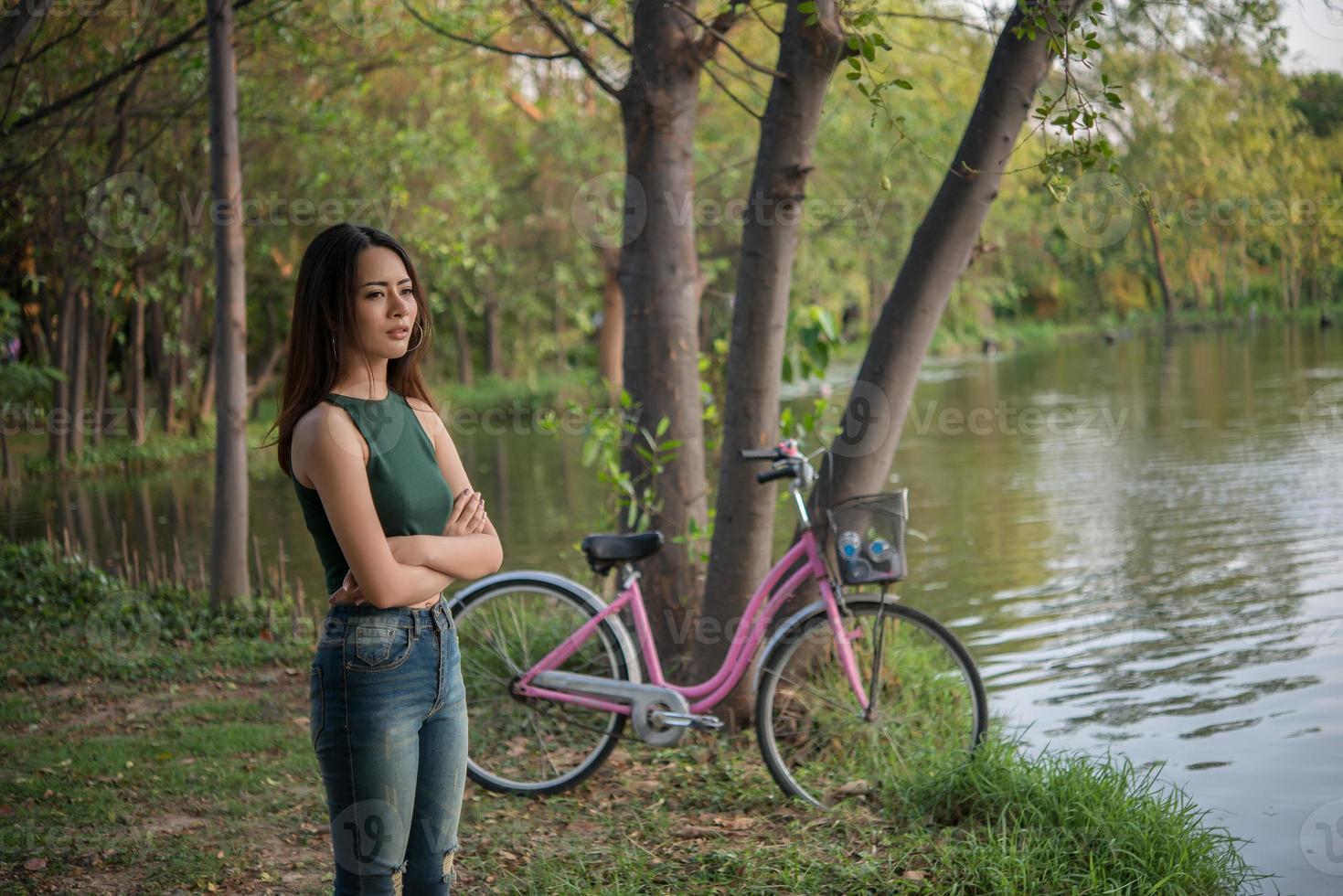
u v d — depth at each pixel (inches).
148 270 745.0
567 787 164.2
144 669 240.1
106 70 387.5
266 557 426.0
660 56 212.8
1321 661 233.9
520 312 1295.5
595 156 963.3
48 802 161.5
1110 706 216.5
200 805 159.9
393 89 702.5
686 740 183.5
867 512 157.2
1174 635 263.6
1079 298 1411.2
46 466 729.6
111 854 141.8
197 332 884.0
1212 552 344.5
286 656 252.1
